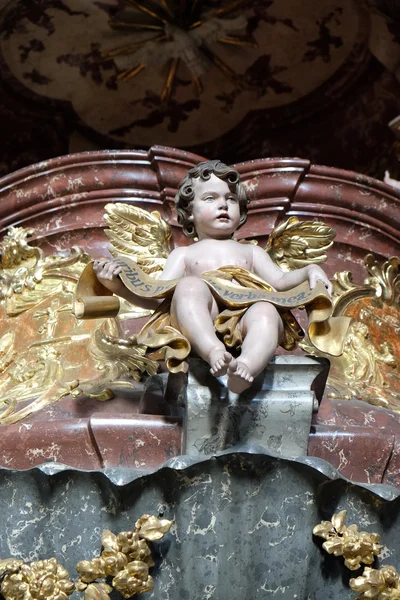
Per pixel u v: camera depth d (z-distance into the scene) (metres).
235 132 9.68
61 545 4.12
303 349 5.26
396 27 8.71
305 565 4.07
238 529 4.05
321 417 4.61
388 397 5.07
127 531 4.07
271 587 4.07
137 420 4.38
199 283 4.28
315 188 6.11
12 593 4.01
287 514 4.06
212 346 3.99
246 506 4.05
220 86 9.51
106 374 4.93
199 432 4.14
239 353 4.22
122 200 6.10
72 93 9.48
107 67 9.38
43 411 4.70
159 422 4.37
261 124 9.58
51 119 9.53
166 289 4.29
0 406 4.85
